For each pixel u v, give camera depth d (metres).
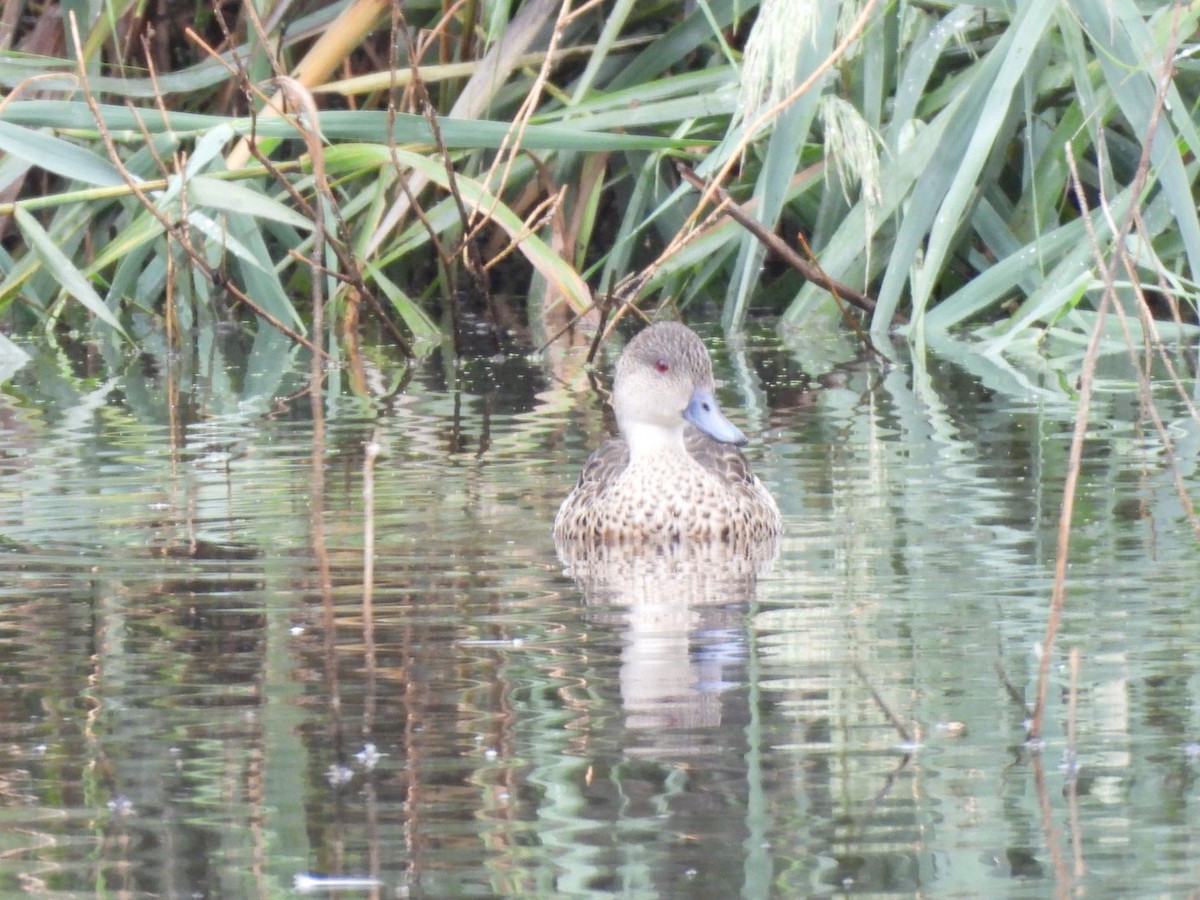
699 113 15.85
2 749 6.54
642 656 7.60
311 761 6.38
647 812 5.92
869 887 5.40
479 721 6.77
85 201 16.66
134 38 18.22
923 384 14.07
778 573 9.10
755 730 6.65
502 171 17.53
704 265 17.67
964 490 10.69
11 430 12.84
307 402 13.93
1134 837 5.69
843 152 14.13
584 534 9.99
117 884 5.49
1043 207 16.02
